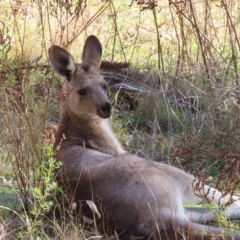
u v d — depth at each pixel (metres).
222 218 8.90
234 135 12.43
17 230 9.52
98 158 9.95
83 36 16.23
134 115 13.57
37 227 9.48
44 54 15.20
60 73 11.68
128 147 12.40
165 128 13.35
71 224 9.38
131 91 14.30
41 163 10.08
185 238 8.38
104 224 9.20
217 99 12.98
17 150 10.54
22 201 10.00
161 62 14.84
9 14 16.53
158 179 9.20
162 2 18.19
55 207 9.54
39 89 12.25
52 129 10.23
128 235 9.00
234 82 13.38
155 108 13.55
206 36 14.10
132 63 15.34
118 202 9.12
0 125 11.84
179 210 9.07
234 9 16.75
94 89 11.40
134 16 18.17
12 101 11.03
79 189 9.59
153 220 8.78
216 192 10.05
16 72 12.41
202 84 13.70
